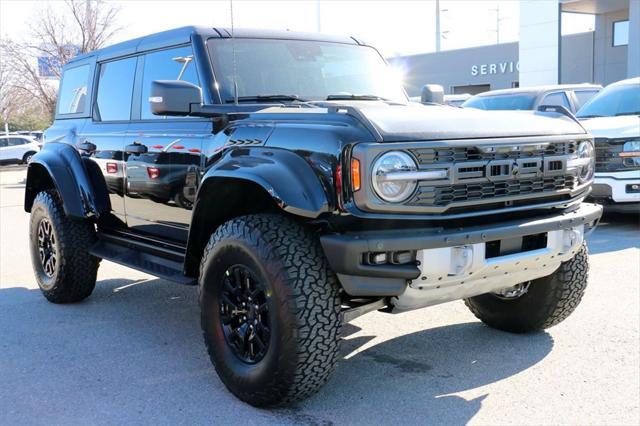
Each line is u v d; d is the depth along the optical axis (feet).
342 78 15.70
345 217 10.51
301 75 15.08
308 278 10.77
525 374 12.91
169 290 20.72
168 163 14.35
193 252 13.42
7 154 106.42
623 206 27.73
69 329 16.71
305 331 10.69
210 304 12.25
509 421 10.98
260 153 11.66
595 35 106.83
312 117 11.41
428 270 10.67
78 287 18.56
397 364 13.69
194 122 13.97
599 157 27.02
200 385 12.88
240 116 12.73
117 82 17.31
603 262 21.72
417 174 10.44
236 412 11.63
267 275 10.89
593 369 13.02
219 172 11.75
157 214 15.33
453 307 17.67
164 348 15.12
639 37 79.97
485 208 11.25
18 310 18.63
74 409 11.92
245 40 14.99
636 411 11.20
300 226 11.27
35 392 12.72
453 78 133.18
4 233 34.83
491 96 37.78
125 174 16.03
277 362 10.89
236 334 11.97
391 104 13.94
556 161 11.96
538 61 90.89
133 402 12.16
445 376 12.96
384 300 11.66
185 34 14.76
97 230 18.61
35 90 110.11
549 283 13.97
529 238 11.88
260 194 12.19
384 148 10.28
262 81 14.47
